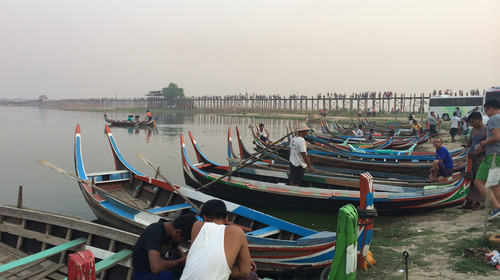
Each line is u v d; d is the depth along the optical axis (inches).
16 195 499.5
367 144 912.9
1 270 211.0
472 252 232.2
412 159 634.8
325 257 234.8
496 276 200.7
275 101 3612.2
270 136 1449.3
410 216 375.9
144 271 173.8
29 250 289.3
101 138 1280.8
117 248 247.8
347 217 173.9
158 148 1015.0
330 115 2901.1
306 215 412.5
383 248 275.0
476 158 340.8
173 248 190.4
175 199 370.9
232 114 3796.8
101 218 346.0
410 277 212.7
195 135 1444.4
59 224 273.3
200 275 139.1
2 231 302.4
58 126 1873.8
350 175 463.5
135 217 304.8
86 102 6127.0
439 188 370.9
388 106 2918.3
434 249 257.4
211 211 161.9
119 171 433.1
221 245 143.0
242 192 431.2
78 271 132.0
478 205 355.9
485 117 1021.2
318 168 530.0
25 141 1160.8
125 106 5792.3
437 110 1726.1
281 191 399.5
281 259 240.8
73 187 545.3
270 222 282.4
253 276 164.4
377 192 376.2
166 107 5157.5
